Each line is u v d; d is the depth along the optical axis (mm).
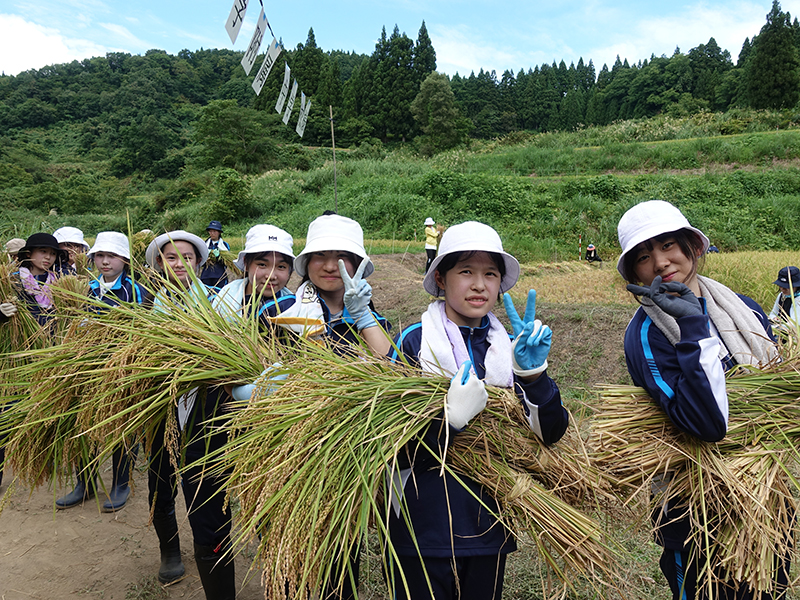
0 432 2471
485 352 2057
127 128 91250
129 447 2467
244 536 1738
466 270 1994
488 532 1802
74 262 5297
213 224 9820
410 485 1829
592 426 2025
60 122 126812
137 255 4074
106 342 2455
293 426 1753
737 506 1724
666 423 1905
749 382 1945
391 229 25156
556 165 36938
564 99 102312
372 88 79312
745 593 1820
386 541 1712
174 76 132625
